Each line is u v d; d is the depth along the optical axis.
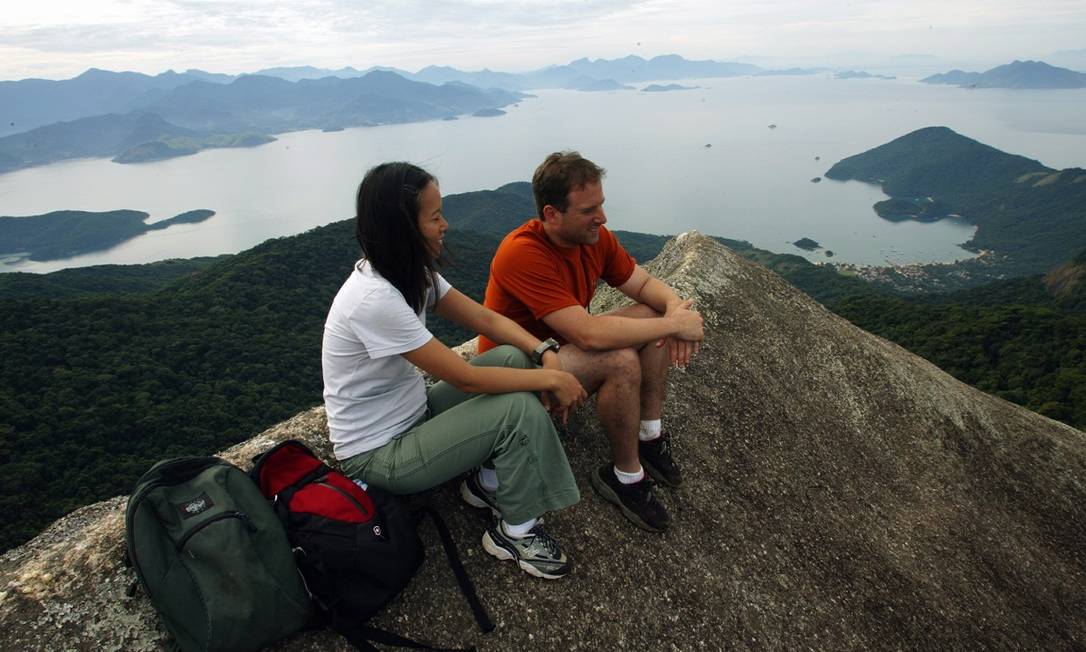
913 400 5.42
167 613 1.83
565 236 3.01
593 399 3.82
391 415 2.55
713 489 3.60
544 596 2.65
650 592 2.85
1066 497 5.25
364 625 2.20
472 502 2.87
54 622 2.04
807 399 4.89
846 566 3.59
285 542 2.02
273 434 3.08
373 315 2.28
